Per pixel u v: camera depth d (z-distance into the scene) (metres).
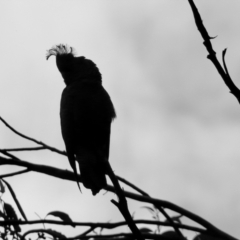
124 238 7.91
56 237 6.74
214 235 8.12
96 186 7.50
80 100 8.50
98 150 7.81
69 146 8.31
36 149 7.96
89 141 8.29
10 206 7.20
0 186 7.37
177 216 9.06
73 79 9.30
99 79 9.29
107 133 8.54
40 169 7.82
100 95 8.69
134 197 8.45
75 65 9.40
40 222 6.38
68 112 8.50
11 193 7.39
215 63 4.36
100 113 8.46
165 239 7.36
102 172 7.61
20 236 6.45
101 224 6.44
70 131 8.38
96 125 8.36
